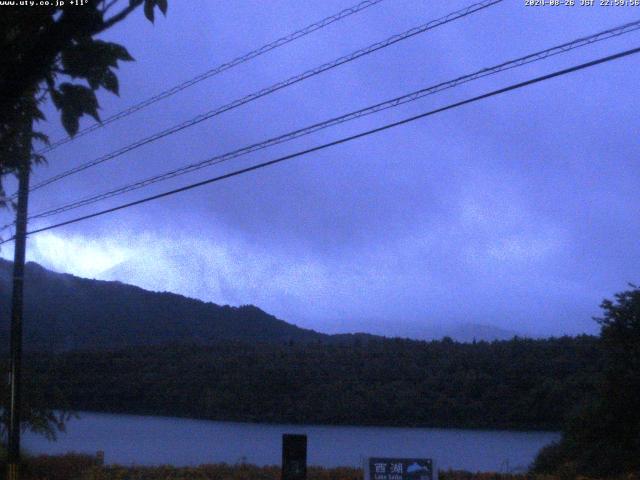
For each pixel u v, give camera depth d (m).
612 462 22.22
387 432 40.75
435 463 13.57
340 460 30.64
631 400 22.88
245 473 22.50
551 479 21.50
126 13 4.49
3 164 5.31
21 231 19.33
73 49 4.38
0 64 4.31
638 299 23.56
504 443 36.09
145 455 33.66
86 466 25.14
